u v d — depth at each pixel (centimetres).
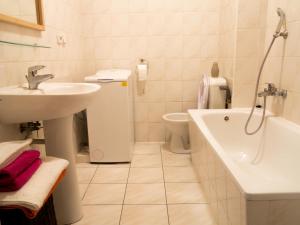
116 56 276
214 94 246
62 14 218
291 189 95
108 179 207
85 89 148
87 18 268
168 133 294
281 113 195
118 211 164
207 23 266
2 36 131
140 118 291
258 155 206
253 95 232
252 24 217
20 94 106
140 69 261
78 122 254
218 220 142
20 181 89
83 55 276
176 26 267
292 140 166
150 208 167
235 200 106
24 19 153
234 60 226
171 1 262
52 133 141
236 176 106
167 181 202
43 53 180
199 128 183
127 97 226
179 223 152
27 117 115
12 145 98
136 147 282
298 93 171
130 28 269
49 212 125
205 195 177
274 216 95
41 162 108
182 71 278
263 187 97
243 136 223
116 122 230
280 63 192
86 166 234
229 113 223
